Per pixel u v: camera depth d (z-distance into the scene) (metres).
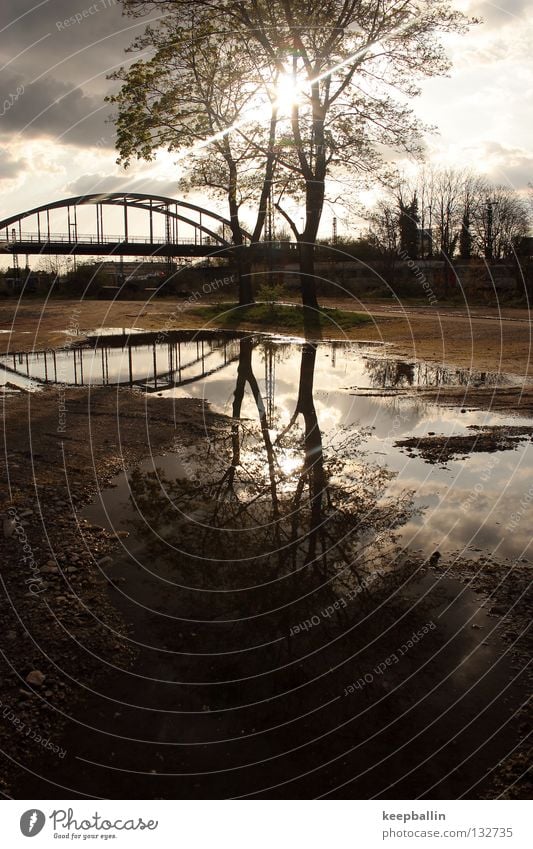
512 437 8.30
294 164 23.59
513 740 3.08
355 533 5.48
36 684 3.49
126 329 26.03
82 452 7.86
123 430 9.05
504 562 4.87
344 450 7.97
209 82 21.67
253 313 28.50
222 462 7.57
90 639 3.92
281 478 6.96
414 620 4.11
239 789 2.85
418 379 13.41
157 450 8.05
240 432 9.03
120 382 13.62
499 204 46.50
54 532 5.43
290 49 20.95
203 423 9.56
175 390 12.63
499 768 2.92
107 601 4.37
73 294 48.97
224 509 6.07
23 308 35.81
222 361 17.08
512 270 43.53
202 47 21.05
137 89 21.22
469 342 18.78
